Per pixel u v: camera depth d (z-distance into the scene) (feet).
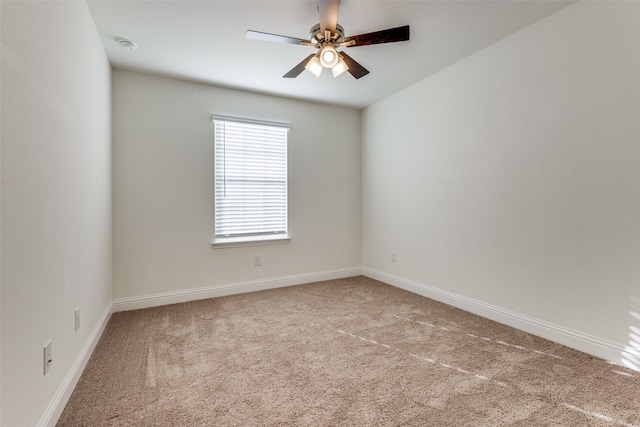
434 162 10.61
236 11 7.04
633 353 6.10
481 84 8.95
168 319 9.12
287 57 9.19
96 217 7.55
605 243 6.48
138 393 5.51
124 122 9.96
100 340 7.70
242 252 11.88
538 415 4.88
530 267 7.84
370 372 6.19
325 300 10.82
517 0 6.70
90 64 7.02
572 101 6.92
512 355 6.80
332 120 13.74
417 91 11.23
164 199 10.53
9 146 3.53
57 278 4.90
